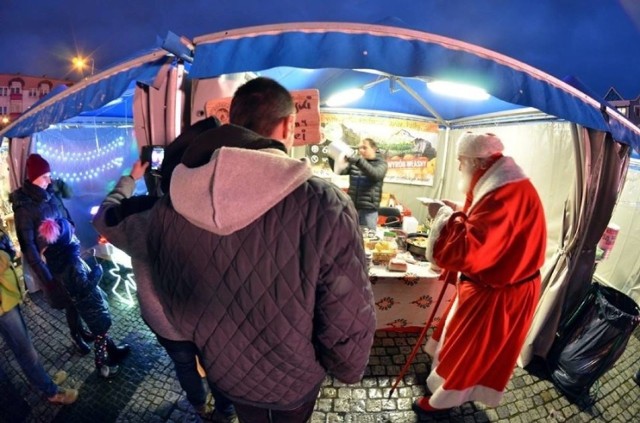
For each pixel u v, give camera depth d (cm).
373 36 142
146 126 165
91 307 228
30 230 211
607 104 210
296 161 82
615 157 229
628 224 407
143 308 154
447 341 204
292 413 128
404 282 272
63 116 173
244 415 129
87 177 447
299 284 85
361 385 246
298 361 101
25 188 214
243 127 86
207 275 88
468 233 164
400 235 334
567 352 250
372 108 460
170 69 158
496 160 180
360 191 361
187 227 87
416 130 480
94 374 246
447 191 503
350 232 84
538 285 190
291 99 95
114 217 130
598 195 239
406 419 222
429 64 141
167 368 255
